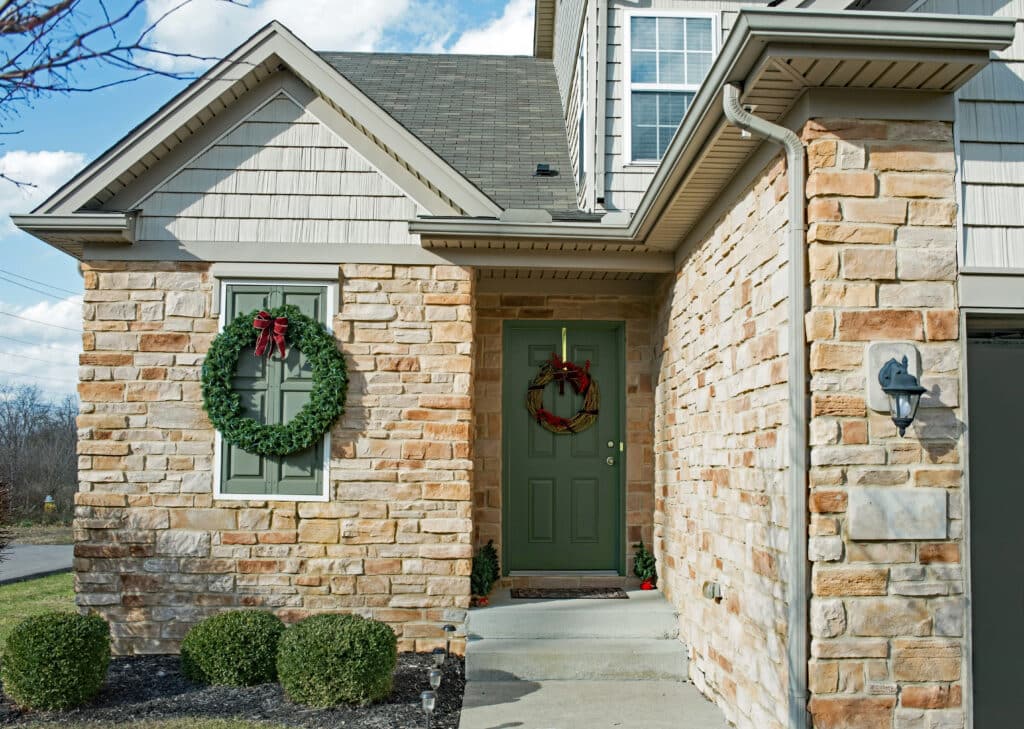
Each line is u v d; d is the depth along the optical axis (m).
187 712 5.77
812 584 4.47
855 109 4.64
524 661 6.80
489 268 7.97
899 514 4.47
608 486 8.71
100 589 7.32
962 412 4.55
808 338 4.57
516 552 8.60
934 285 4.61
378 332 7.54
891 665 4.42
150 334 7.47
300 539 7.37
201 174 7.59
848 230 4.59
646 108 8.48
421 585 7.38
